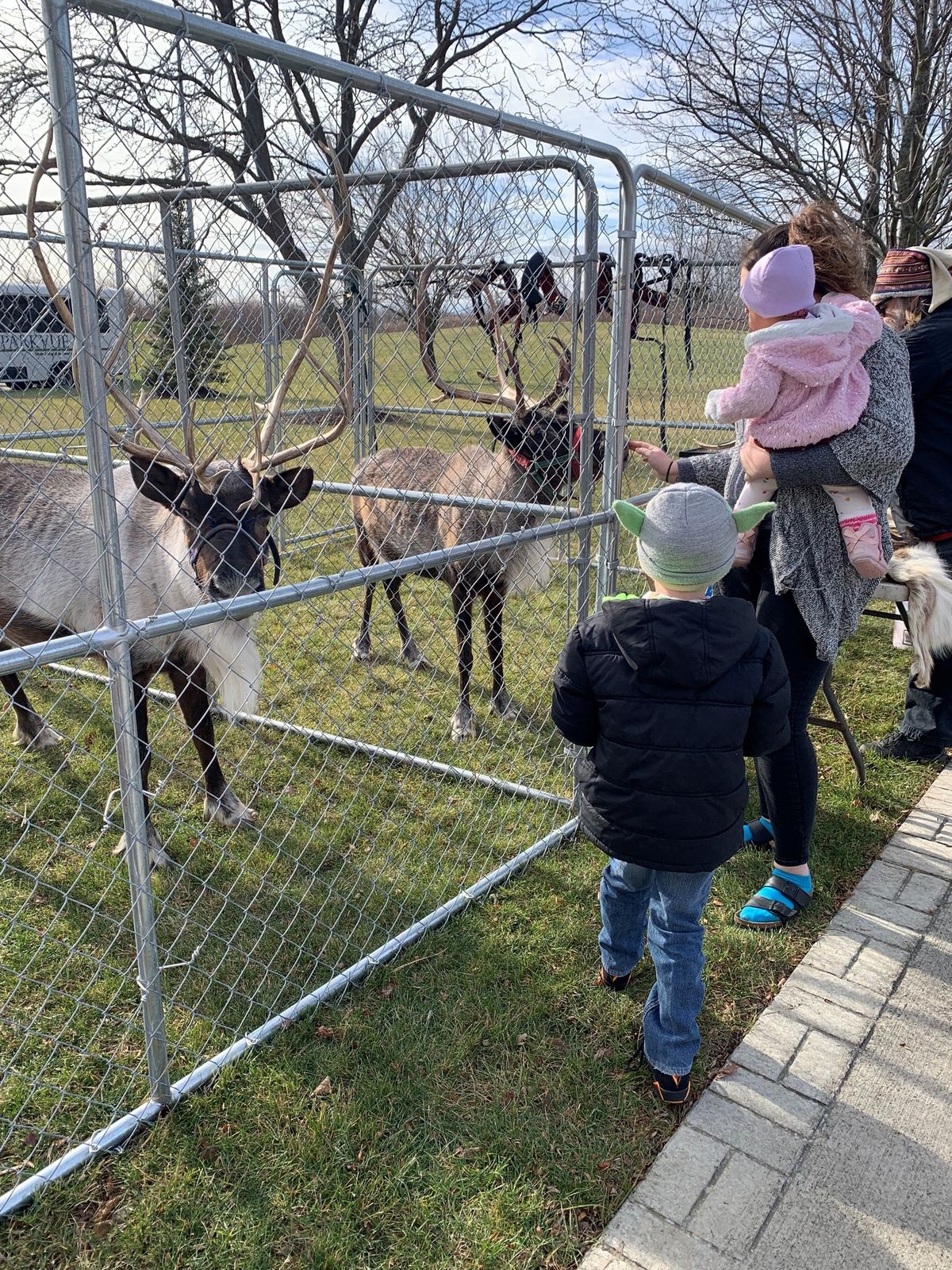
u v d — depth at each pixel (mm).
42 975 2674
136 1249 1862
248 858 2838
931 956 2812
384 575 2367
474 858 3316
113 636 1790
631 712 2051
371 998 2615
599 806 2156
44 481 3586
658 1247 1877
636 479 6438
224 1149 2090
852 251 2578
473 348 4047
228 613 1993
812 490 2627
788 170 5777
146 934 2020
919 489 3611
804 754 2836
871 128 5688
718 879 3197
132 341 2914
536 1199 1989
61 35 1459
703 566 2004
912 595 3148
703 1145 2135
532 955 2793
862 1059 2406
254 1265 1834
